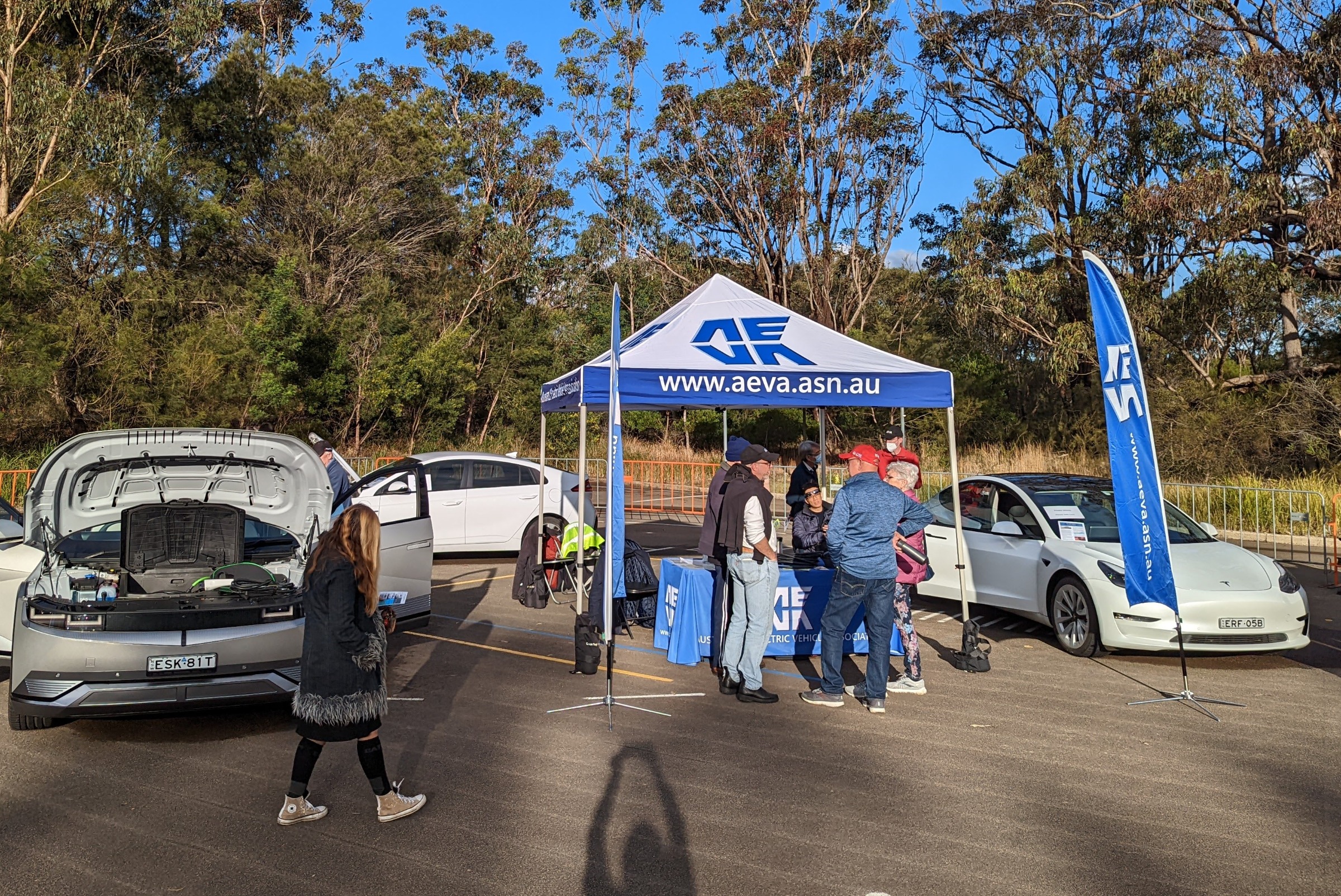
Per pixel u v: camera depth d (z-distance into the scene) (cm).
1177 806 483
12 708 571
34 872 405
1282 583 781
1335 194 2073
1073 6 2745
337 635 434
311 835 444
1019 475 983
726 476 722
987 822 461
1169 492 1797
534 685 720
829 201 3744
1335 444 2095
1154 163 2531
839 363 823
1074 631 830
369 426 3078
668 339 835
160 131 3219
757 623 673
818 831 451
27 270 2197
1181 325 2461
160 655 566
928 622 977
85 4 2828
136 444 640
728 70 3847
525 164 4741
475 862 416
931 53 3097
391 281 3566
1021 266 3016
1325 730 614
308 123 3634
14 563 696
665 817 466
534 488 1362
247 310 2775
